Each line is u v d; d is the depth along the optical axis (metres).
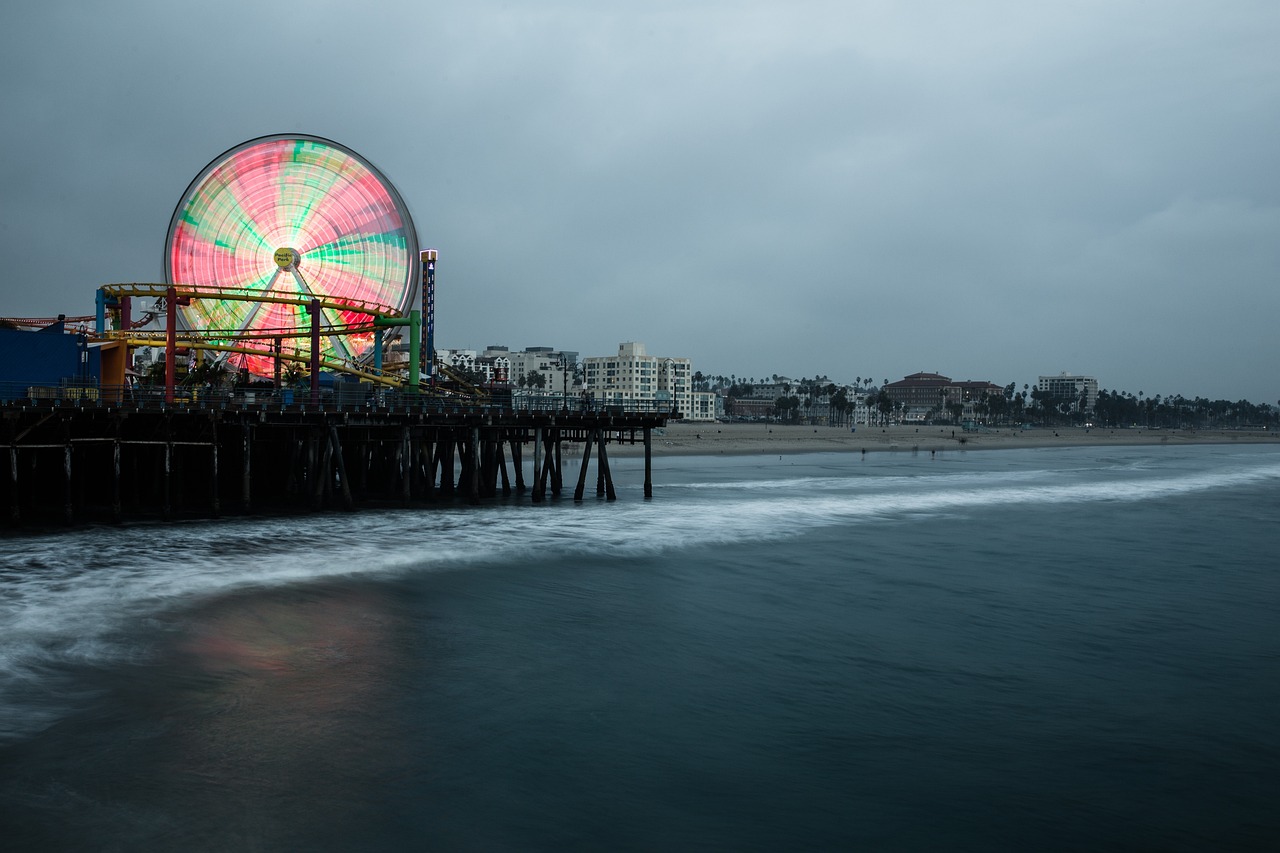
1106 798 16.56
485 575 33.59
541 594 30.97
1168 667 24.41
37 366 49.00
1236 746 18.98
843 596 32.09
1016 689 22.34
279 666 22.47
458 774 16.83
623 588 32.28
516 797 16.03
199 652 23.25
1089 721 20.27
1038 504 64.88
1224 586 35.19
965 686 22.48
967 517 55.69
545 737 18.64
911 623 28.55
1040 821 15.69
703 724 19.58
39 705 19.41
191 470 54.59
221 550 36.78
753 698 21.27
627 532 44.78
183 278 70.69
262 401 48.28
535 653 24.25
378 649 24.12
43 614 26.19
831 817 15.66
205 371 68.31
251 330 60.97
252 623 26.06
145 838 14.23
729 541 43.09
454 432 60.78
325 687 21.09
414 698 20.59
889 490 75.31
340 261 74.12
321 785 16.20
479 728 18.98
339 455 49.66
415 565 34.88
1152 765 17.98
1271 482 90.88
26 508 47.25
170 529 42.09
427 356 76.00
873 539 45.19
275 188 72.38
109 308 58.69
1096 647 26.22
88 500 51.44
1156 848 14.89
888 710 20.70
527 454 107.56
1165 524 54.12
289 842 14.27
